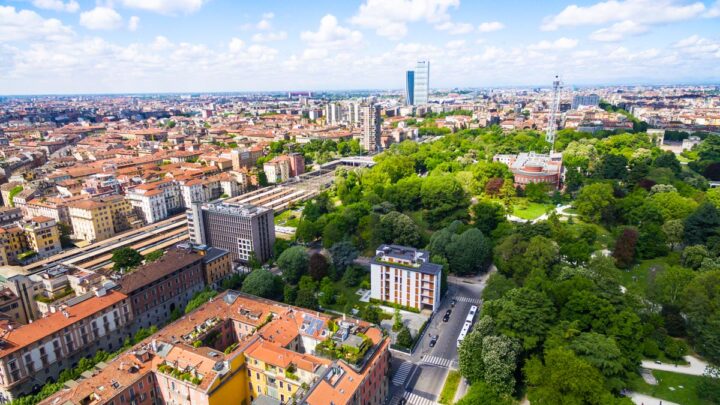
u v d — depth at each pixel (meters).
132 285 192.25
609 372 134.88
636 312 166.00
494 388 140.12
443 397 149.62
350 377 130.25
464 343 155.00
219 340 165.38
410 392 153.00
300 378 134.38
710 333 149.25
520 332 151.88
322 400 120.62
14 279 195.00
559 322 156.00
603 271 178.62
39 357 159.25
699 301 156.62
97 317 177.50
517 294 160.88
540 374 134.75
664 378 147.88
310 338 155.88
